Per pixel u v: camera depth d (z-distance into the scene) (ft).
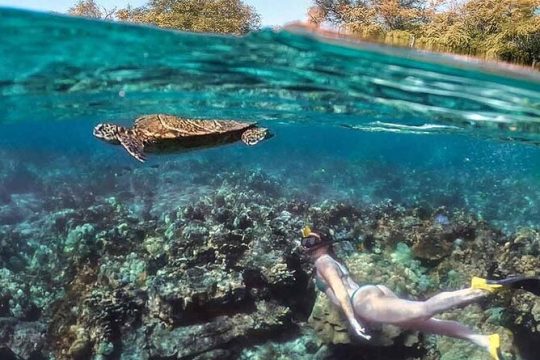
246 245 30.81
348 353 27.30
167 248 31.68
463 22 38.52
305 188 55.26
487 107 37.19
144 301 28.78
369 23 46.88
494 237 37.78
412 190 58.75
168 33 28.50
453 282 31.86
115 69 33.81
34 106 43.32
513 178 71.87
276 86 36.70
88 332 27.96
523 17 36.65
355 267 31.17
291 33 28.22
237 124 19.77
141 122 19.63
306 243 24.82
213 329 27.30
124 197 49.01
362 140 79.87
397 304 22.25
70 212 41.63
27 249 37.60
